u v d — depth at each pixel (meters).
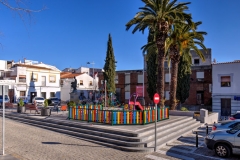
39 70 46.09
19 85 42.47
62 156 9.41
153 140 11.57
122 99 43.97
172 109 23.64
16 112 23.30
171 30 23.00
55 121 16.17
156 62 28.61
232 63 30.23
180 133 14.73
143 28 22.06
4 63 41.81
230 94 30.12
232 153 9.62
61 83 51.69
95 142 11.93
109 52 32.78
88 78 56.59
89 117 15.52
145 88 41.12
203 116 20.81
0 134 13.66
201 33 23.83
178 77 30.67
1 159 8.48
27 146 10.89
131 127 13.41
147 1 20.31
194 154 10.32
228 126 12.91
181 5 20.73
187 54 24.97
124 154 10.02
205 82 36.25
